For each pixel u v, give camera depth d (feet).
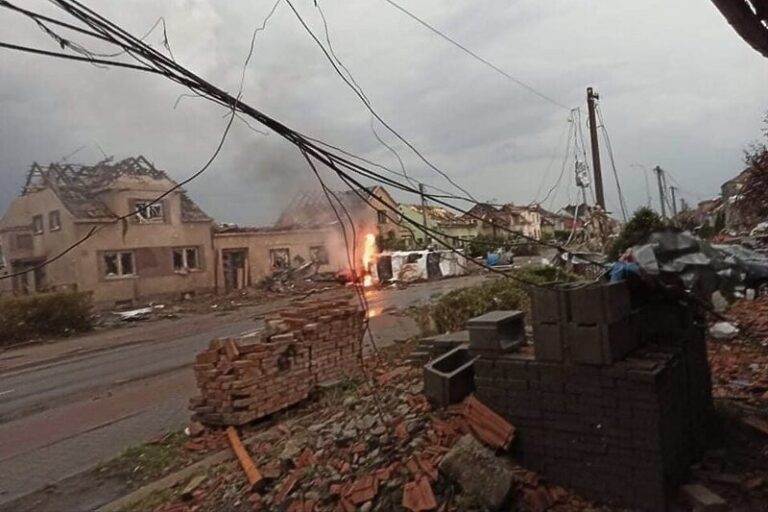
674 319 16.19
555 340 14.23
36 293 70.69
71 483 20.38
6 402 35.55
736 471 14.32
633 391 13.07
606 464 13.46
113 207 86.89
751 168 60.44
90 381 39.29
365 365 29.68
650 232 16.22
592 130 81.66
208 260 98.12
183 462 21.06
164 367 41.34
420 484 13.51
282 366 25.36
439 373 17.34
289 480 16.08
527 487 13.70
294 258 111.55
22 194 93.15
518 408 14.84
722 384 21.24
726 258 16.72
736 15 11.06
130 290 86.99
